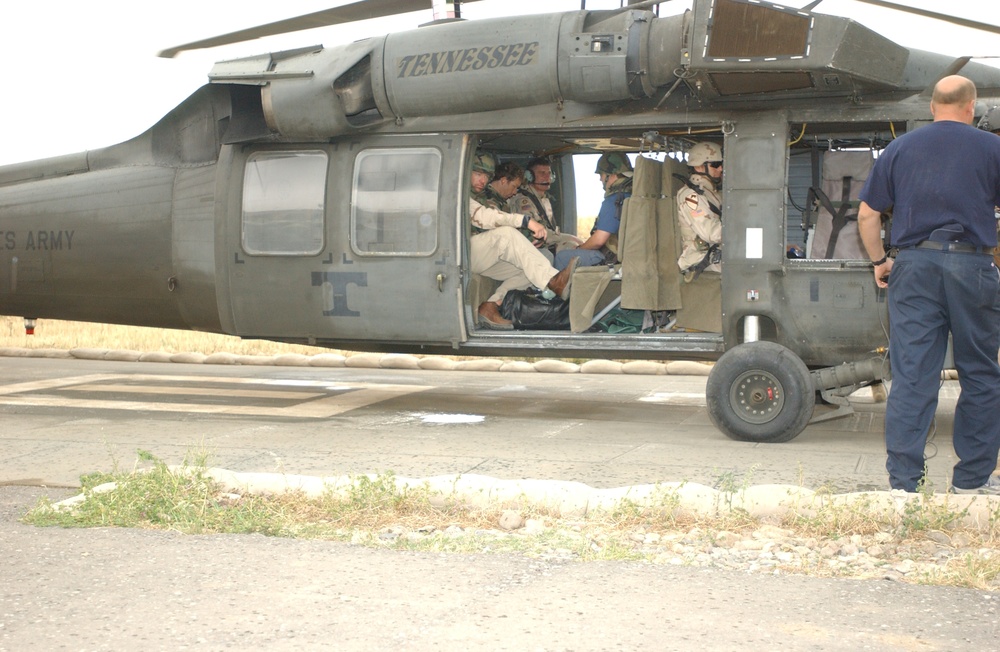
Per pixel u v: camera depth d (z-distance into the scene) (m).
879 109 6.90
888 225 6.80
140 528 4.65
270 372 11.73
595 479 5.85
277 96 7.89
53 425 7.82
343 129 7.89
